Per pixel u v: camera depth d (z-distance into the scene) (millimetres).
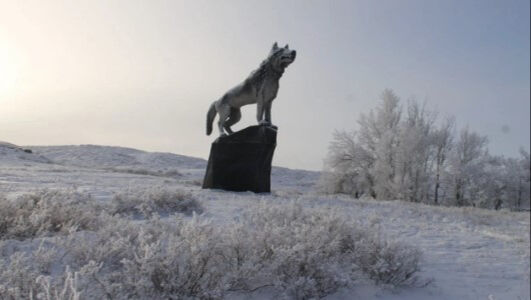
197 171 55562
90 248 4539
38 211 6258
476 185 34906
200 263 4199
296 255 4754
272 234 5102
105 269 4379
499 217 15508
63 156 67875
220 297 4203
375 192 34250
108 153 74375
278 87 15836
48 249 4793
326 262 5121
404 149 32875
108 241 4633
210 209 10570
